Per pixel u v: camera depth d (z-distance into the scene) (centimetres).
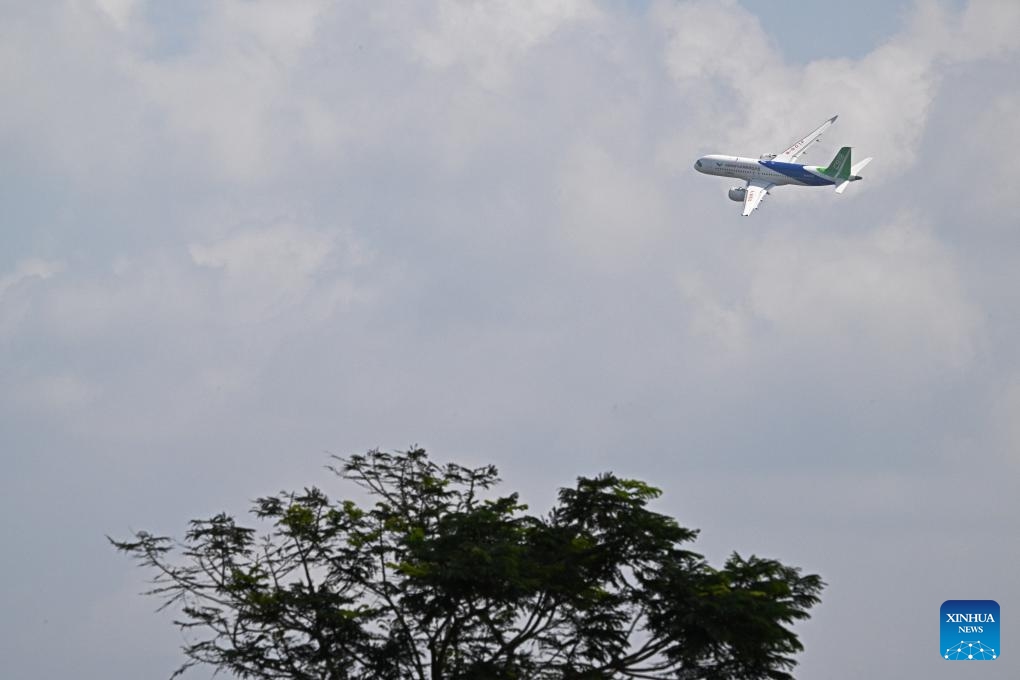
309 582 15738
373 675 15412
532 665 15350
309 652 15162
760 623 13638
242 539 15388
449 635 15225
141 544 15288
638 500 15112
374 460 16788
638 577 15100
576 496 15175
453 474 16762
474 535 15050
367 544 15838
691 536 14962
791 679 14338
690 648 14062
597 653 15200
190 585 15312
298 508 15775
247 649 15050
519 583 14150
